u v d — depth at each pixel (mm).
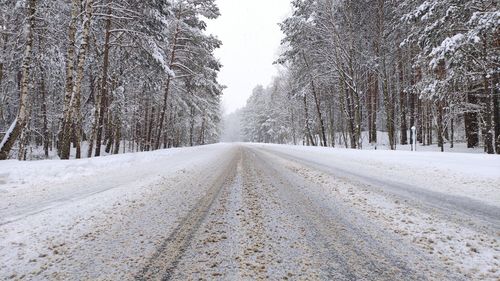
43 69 18219
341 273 2613
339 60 22578
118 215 4418
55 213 4539
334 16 22484
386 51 22359
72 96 12398
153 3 16688
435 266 2754
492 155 10008
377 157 12609
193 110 37125
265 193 5910
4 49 16516
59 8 15516
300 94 28969
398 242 3328
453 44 13516
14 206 4965
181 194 5852
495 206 4773
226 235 3549
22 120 11547
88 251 3127
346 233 3609
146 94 24359
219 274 2602
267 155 16219
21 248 3227
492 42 15117
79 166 9562
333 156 14516
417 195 5633
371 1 21750
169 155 16047
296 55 26891
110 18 15695
